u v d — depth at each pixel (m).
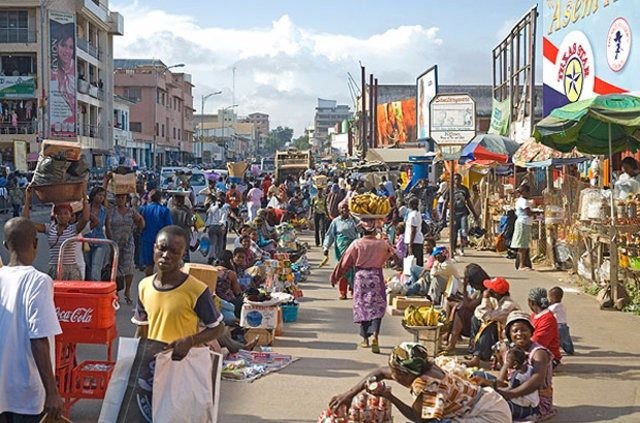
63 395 6.61
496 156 20.45
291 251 16.14
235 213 20.45
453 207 18.45
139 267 13.79
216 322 5.24
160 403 5.14
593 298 13.21
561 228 16.86
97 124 61.22
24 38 50.19
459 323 9.11
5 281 4.65
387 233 18.45
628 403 7.53
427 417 5.47
